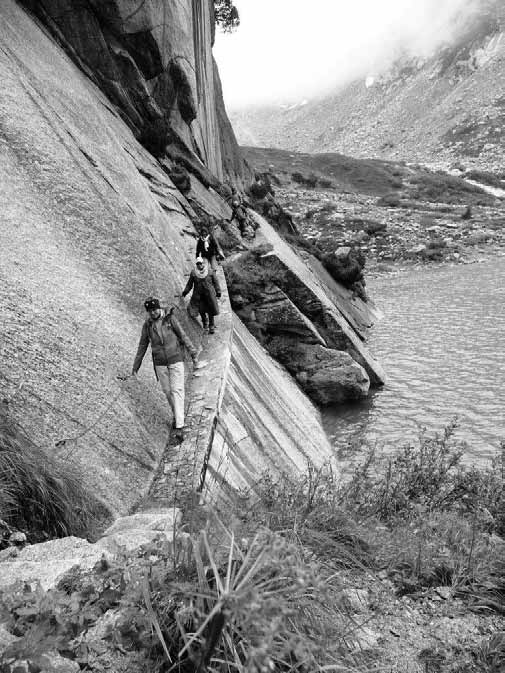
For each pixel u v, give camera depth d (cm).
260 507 546
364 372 1816
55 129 1240
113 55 1995
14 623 289
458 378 1908
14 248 858
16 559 428
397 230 6625
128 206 1348
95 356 834
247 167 4709
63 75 1574
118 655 278
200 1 3038
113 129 1758
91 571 351
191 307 1312
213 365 1123
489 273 4688
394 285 4512
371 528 559
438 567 471
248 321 1866
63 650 278
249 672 216
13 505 512
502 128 19138
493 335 2475
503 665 355
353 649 346
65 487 572
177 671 272
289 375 1814
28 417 636
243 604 222
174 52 2272
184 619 278
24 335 729
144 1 1989
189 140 2756
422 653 364
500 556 504
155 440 824
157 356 851
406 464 789
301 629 284
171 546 338
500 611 423
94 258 1084
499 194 11038
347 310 2828
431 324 2853
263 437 1080
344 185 11044
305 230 6825
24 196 1001
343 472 1182
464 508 701
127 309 1067
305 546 453
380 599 424
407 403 1709
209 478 766
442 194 10212
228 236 2245
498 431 1408
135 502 687
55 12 1852
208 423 873
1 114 1083
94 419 732
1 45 1280
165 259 1391
